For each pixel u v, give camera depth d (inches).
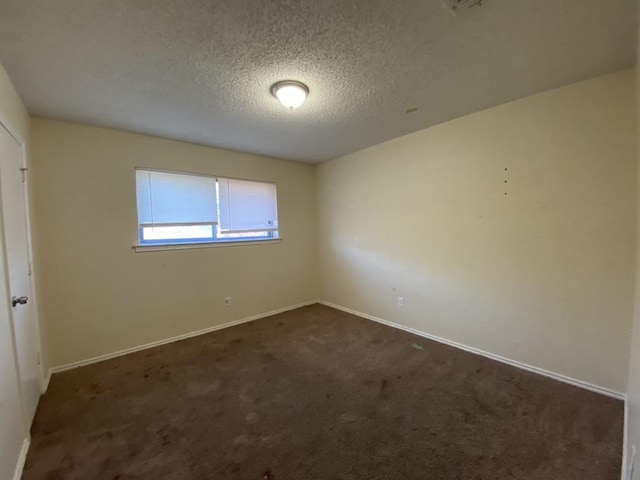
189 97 86.9
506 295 101.3
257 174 156.9
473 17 56.6
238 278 149.6
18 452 60.2
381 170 141.9
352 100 92.1
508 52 68.6
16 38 58.6
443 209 118.1
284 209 168.9
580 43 65.3
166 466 60.3
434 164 119.9
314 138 129.3
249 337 130.3
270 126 112.7
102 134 110.1
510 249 99.7
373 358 108.1
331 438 67.7
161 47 63.3
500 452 62.6
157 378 95.8
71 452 64.2
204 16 54.2
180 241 131.9
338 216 168.6
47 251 99.5
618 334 79.9
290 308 172.4
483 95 91.4
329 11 53.9
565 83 84.4
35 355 82.4
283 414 76.7
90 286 108.1
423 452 63.0
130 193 116.5
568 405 77.7
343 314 161.8
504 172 99.8
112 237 112.5
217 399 83.7
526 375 93.7
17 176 76.1
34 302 84.4
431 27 59.1
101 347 110.3
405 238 133.6
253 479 56.9
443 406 78.6
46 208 99.3
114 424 73.3
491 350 106.3
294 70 74.0
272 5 52.0
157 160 123.3
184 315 131.3
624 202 78.3
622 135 78.0
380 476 57.2
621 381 79.7
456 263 115.2
